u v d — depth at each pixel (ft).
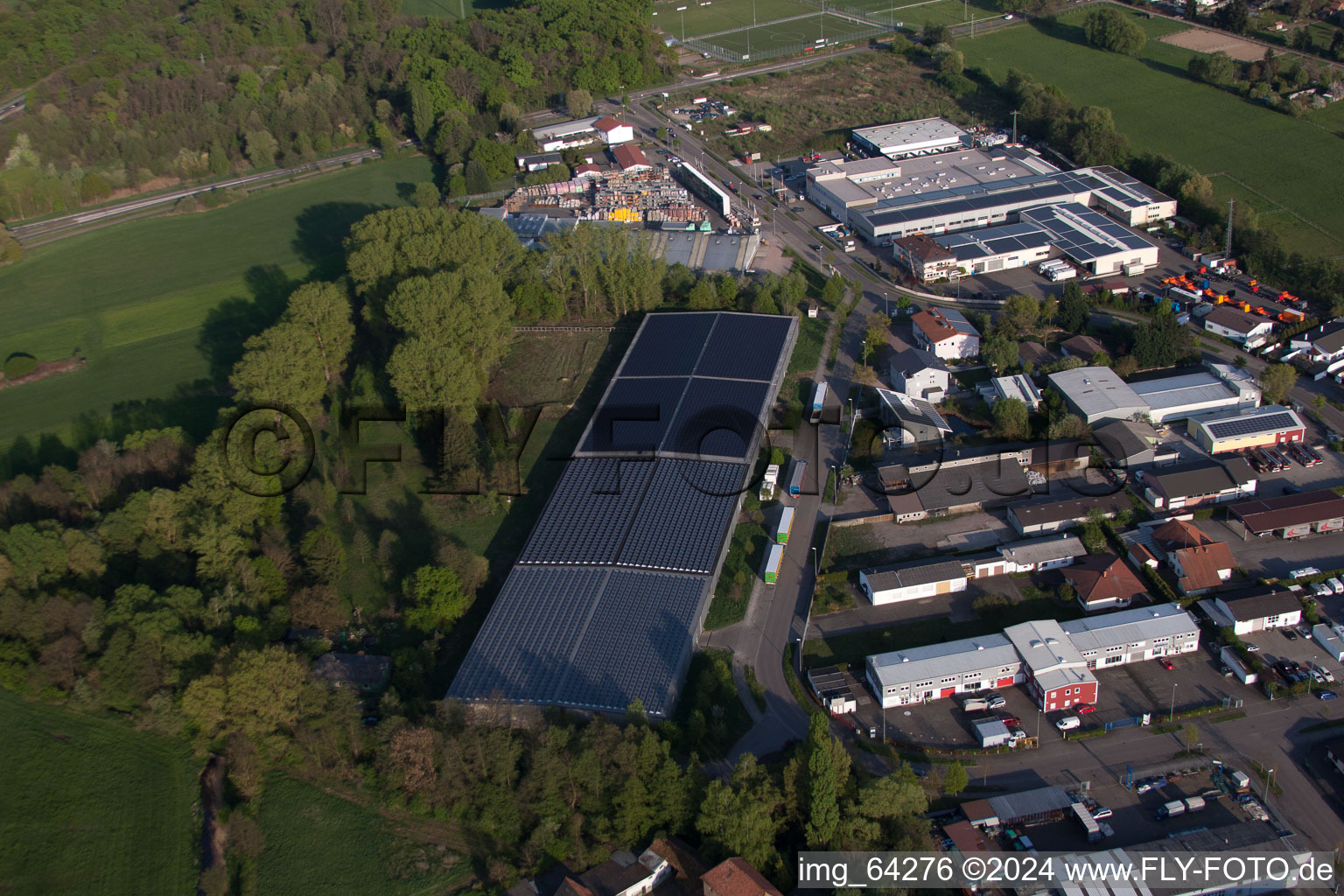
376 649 499.10
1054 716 450.30
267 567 515.91
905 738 443.73
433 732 422.82
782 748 437.17
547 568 522.47
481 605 524.93
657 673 457.27
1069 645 467.52
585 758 402.52
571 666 463.01
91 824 417.69
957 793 412.36
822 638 497.87
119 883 396.78
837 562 544.21
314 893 388.57
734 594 521.65
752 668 481.46
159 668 461.37
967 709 453.99
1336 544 529.04
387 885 390.01
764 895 357.20
